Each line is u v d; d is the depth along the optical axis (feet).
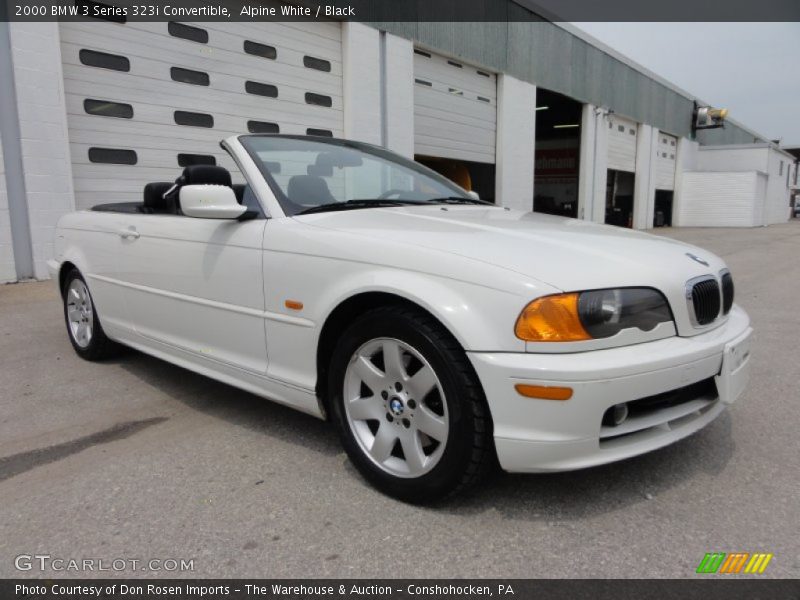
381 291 7.12
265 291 8.54
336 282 7.64
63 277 14.05
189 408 10.60
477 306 6.49
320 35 33.50
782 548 6.39
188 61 27.61
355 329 7.54
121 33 25.25
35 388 11.68
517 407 6.28
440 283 6.77
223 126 29.27
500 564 6.16
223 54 28.96
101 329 12.90
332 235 7.89
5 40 21.71
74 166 24.30
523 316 6.28
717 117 91.81
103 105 24.94
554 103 63.46
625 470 8.14
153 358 13.76
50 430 9.69
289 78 32.07
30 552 6.43
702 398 7.61
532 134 52.80
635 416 6.93
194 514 7.12
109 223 11.94
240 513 7.13
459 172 49.42
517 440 6.31
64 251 13.56
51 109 22.94
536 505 7.25
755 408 10.52
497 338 6.37
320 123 33.96
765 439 9.18
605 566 6.12
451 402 6.64
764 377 12.36
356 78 35.14
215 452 8.80
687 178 92.27
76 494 7.62
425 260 6.97
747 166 102.17
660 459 8.48
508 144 49.55
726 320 8.16
